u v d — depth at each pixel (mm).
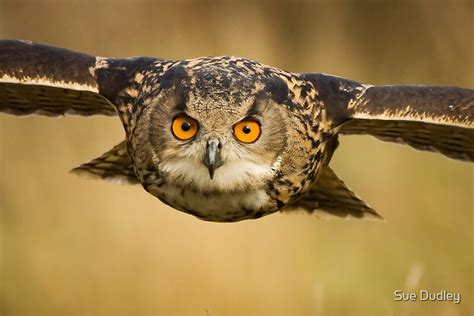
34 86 9906
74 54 9562
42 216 14703
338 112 9359
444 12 17250
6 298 14266
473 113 9320
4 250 14469
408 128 9906
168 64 9281
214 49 17250
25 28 18859
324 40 18172
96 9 18578
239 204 9336
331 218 10469
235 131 9055
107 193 14633
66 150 15352
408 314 10938
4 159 15195
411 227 14477
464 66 16906
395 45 18609
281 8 18000
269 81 9062
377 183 14953
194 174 9188
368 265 14078
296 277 13852
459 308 12188
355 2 18516
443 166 14797
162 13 18047
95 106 10156
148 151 9211
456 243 14203
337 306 13859
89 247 14383
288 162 9242
